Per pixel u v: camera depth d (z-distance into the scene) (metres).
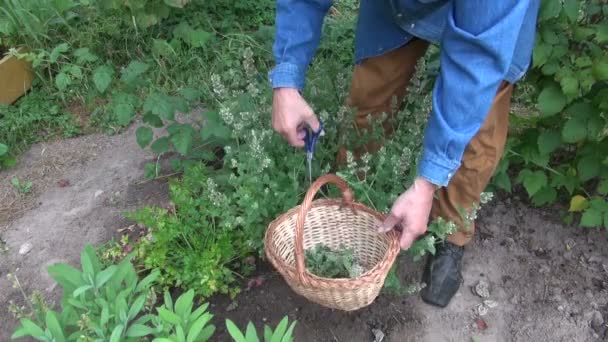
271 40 3.45
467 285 2.38
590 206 2.37
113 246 2.45
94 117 3.27
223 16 3.83
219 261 2.30
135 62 2.81
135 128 3.22
